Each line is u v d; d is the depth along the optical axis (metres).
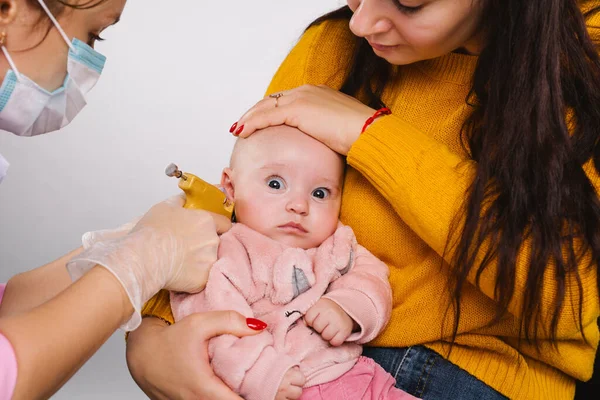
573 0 1.57
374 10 1.52
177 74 4.56
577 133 1.56
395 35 1.55
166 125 4.35
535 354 1.69
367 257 1.72
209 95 4.48
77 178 4.09
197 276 1.58
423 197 1.55
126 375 3.31
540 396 1.70
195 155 4.22
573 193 1.51
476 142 1.66
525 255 1.50
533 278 1.48
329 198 1.74
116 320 1.38
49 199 3.98
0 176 1.62
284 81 1.97
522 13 1.52
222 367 1.51
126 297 1.39
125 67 4.57
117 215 3.94
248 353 1.50
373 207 1.73
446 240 1.54
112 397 3.15
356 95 1.87
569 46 1.57
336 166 1.72
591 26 1.67
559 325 1.52
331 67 1.93
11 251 3.73
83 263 1.44
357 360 1.65
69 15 1.52
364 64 1.83
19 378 1.23
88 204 3.98
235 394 1.50
